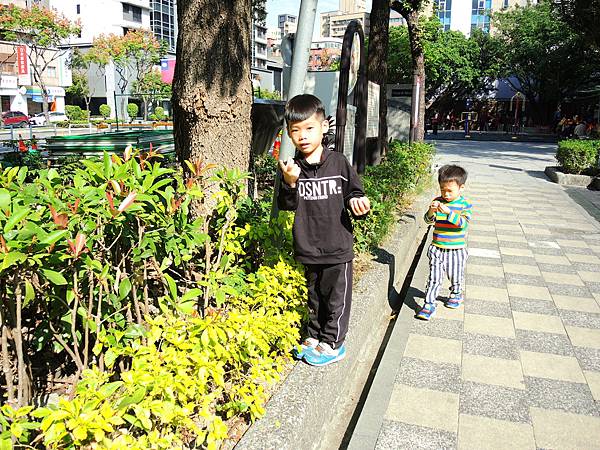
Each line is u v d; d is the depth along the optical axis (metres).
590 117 40.06
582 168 12.84
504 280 5.42
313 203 2.79
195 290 2.44
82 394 1.76
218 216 3.37
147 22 61.31
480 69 40.72
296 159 2.88
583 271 5.79
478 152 23.50
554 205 9.94
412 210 7.25
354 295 4.03
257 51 76.69
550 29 35.69
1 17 39.00
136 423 1.69
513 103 48.12
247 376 2.53
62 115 51.03
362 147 7.34
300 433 2.37
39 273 2.18
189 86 3.81
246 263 3.34
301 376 2.77
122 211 2.28
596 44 16.84
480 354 3.77
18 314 2.06
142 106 59.84
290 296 2.98
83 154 7.13
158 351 2.16
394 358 3.67
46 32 41.19
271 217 3.40
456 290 4.54
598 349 3.89
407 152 8.97
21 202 2.29
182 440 2.26
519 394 3.26
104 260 2.49
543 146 28.08
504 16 39.53
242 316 2.51
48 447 1.69
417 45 14.16
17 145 11.86
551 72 37.00
